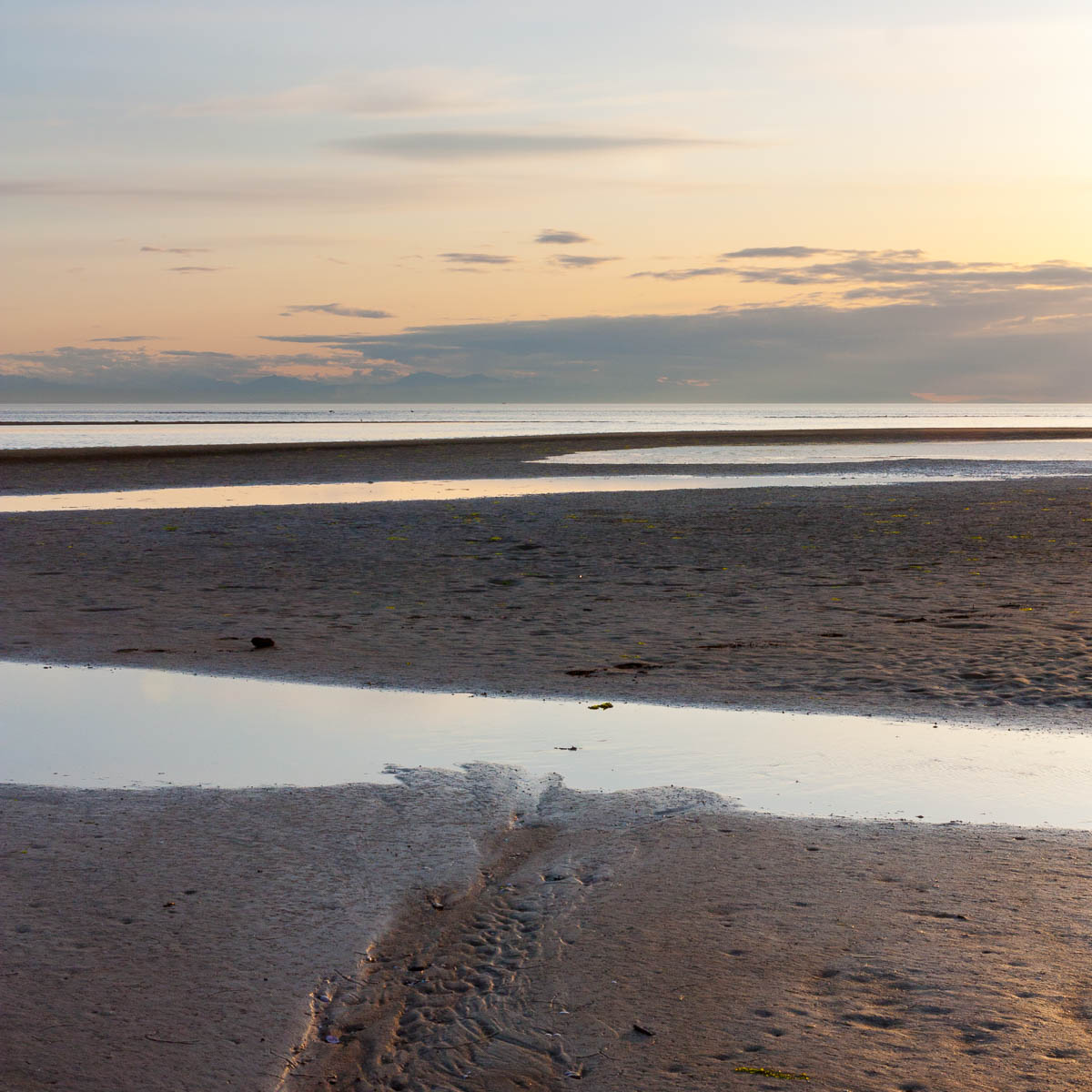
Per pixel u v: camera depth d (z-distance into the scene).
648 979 4.64
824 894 5.48
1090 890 5.45
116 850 6.27
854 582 16.70
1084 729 8.66
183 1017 4.40
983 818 6.68
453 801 7.17
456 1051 4.18
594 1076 3.97
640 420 162.12
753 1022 4.26
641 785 7.46
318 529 24.75
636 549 20.97
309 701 10.04
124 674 11.20
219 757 8.26
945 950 4.81
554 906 5.45
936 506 28.88
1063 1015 4.25
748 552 20.31
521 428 116.69
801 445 70.31
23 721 9.36
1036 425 138.00
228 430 104.75
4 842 6.40
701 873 5.81
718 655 11.75
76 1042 4.21
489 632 13.29
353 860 6.12
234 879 5.83
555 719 9.30
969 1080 3.83
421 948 5.07
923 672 10.69
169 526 25.41
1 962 4.85
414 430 105.69
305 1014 4.46
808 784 7.43
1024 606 14.30
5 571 18.66
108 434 93.12
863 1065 3.94
